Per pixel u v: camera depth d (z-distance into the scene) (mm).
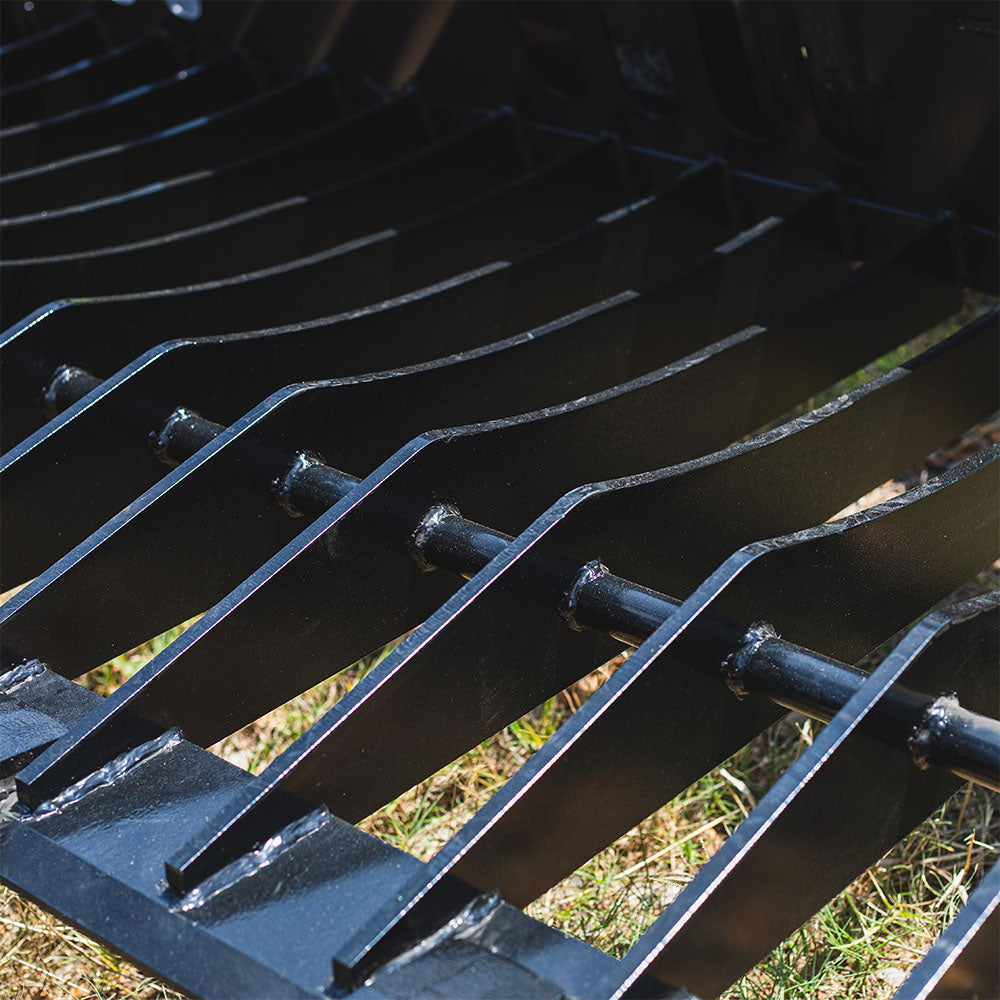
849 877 1563
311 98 3645
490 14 3256
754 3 2818
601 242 2852
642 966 1333
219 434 2141
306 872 1513
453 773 2576
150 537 1959
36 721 1777
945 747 1484
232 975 1404
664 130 3137
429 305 2557
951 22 2549
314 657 1890
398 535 1922
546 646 1812
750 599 1668
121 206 3090
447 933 1431
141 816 1613
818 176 2938
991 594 1585
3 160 3480
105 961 2189
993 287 2770
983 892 1347
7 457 2094
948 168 2732
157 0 3924
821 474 2164
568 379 2459
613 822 1616
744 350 2385
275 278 2670
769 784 2555
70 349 2404
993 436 3572
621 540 1857
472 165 3332
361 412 2141
